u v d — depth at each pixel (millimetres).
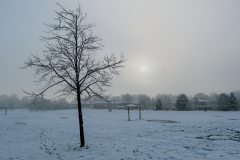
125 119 31766
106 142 11086
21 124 22703
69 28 9453
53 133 15453
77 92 9406
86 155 8008
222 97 64938
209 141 10375
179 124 21344
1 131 16141
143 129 17500
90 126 20875
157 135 13523
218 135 12555
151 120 28422
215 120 25328
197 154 7684
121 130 17078
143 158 7383
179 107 72000
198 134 13328
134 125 21422
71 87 9188
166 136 12906
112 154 8133
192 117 32875
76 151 8766
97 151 8711
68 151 8812
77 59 9477
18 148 9555
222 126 17953
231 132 13812
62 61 9047
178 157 7348
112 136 13578
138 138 12383
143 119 30891
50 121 27766
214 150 8211
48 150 9094
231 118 28531
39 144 10664
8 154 8289
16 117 36344
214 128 16594
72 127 19906
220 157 7074
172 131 15570
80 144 10570
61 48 8805
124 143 10656
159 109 78938
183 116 36281
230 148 8453
